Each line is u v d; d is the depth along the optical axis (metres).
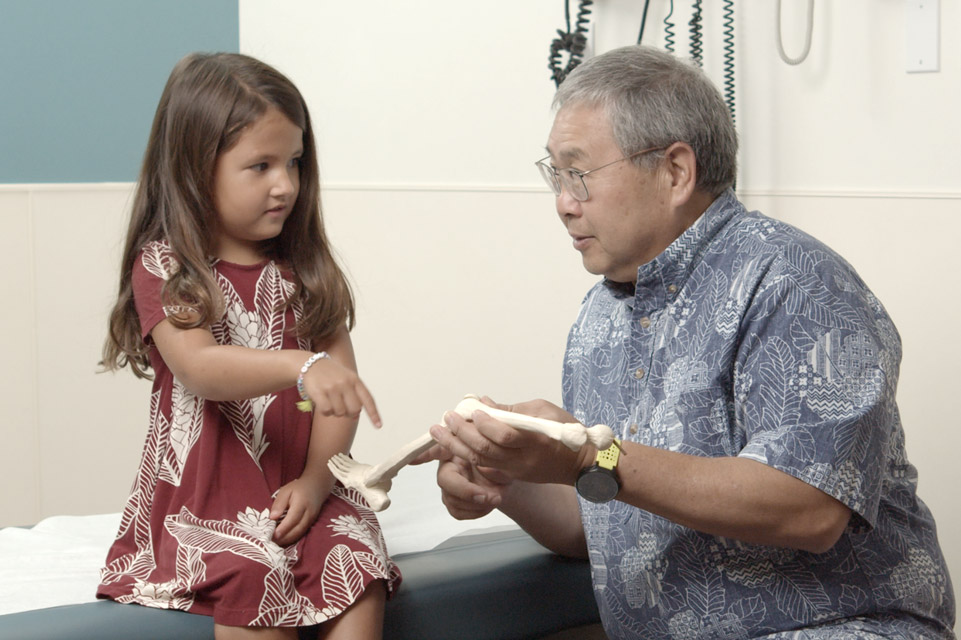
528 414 1.16
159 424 1.31
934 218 1.91
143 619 1.16
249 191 1.30
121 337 1.36
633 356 1.28
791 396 1.11
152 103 2.83
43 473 2.74
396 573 1.30
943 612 1.22
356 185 2.77
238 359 1.18
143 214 1.36
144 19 2.80
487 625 1.40
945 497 1.93
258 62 1.37
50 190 2.70
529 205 2.53
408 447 1.12
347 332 1.45
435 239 2.67
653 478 1.07
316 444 1.32
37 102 2.69
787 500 1.07
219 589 1.16
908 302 1.96
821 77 2.04
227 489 1.27
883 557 1.16
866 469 1.09
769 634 1.17
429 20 2.63
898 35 1.93
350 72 2.77
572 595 1.50
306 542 1.25
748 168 2.14
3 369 2.69
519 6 2.49
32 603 1.27
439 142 2.65
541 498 1.44
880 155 1.97
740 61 2.14
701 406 1.19
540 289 2.53
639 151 1.23
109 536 1.62
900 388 1.98
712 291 1.21
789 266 1.16
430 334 2.70
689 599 1.20
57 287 2.72
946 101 1.89
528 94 2.50
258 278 1.35
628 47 1.31
